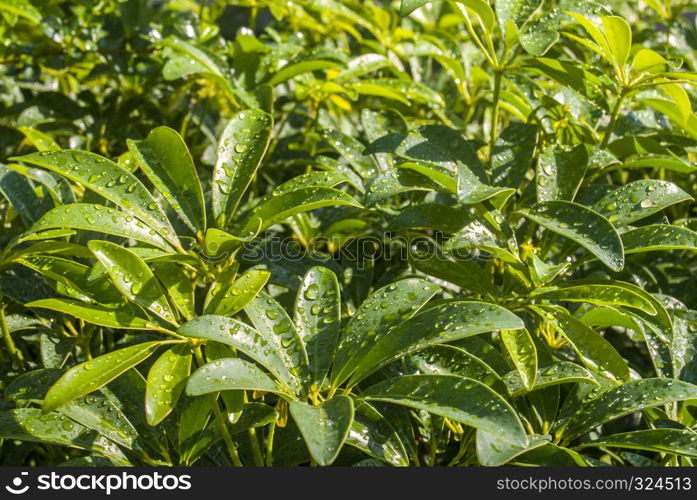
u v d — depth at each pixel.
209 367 1.19
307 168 2.32
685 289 2.05
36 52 2.58
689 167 1.79
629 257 1.98
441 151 1.75
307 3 2.54
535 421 1.54
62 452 1.79
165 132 1.48
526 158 1.77
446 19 2.82
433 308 1.36
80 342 1.72
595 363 1.48
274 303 1.41
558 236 1.80
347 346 1.38
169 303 1.51
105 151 2.52
